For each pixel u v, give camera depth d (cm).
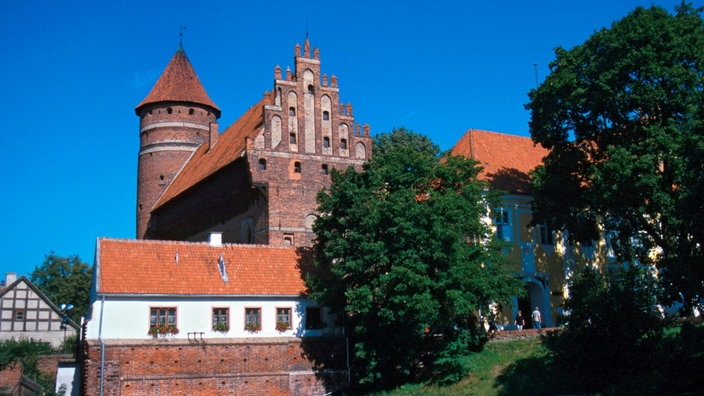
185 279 4181
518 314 4781
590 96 4162
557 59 4412
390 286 3850
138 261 4197
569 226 4372
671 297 3123
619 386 3116
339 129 5556
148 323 3984
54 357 6366
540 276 5056
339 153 5503
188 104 7531
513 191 5131
